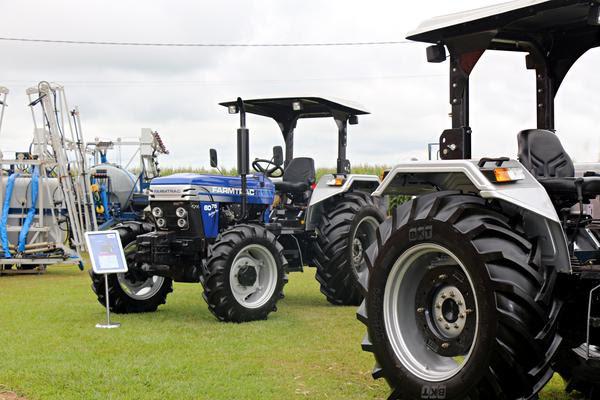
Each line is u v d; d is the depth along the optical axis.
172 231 7.28
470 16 4.09
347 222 8.05
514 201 3.56
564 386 4.51
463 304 3.75
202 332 6.32
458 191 4.11
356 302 8.09
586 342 3.58
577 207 4.22
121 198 13.89
